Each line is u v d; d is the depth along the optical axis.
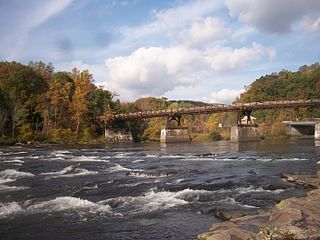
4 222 14.88
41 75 115.69
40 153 53.88
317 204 13.23
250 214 14.84
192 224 14.15
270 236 10.63
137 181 24.50
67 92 101.19
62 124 100.50
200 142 100.31
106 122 106.75
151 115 104.62
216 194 19.50
